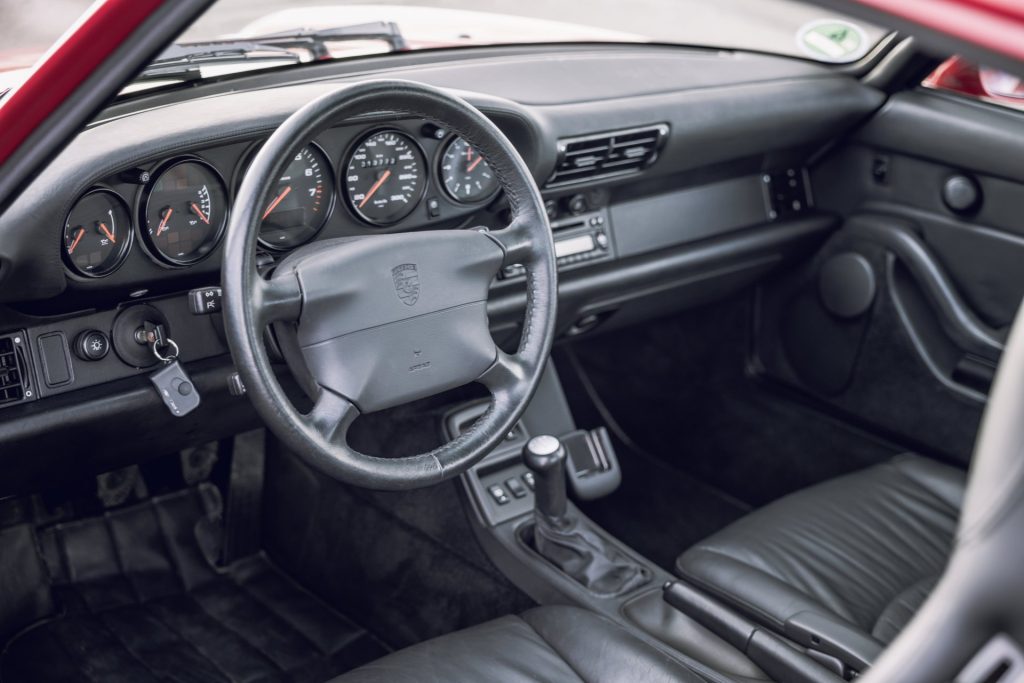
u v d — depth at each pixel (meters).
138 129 1.60
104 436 1.77
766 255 2.56
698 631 1.76
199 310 1.40
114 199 1.59
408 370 1.39
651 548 2.53
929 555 1.87
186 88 1.85
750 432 2.75
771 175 2.58
